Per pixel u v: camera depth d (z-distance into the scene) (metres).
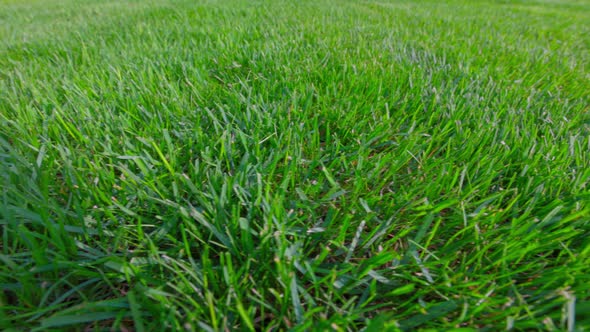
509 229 0.19
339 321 0.14
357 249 0.20
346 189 0.23
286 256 0.17
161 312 0.14
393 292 0.16
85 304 0.14
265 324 0.16
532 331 0.15
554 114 0.33
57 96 0.34
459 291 0.16
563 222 0.19
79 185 0.20
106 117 0.28
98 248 0.19
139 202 0.21
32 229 0.19
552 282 0.16
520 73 0.45
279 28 0.65
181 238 0.19
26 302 0.15
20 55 0.51
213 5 0.98
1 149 0.24
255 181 0.23
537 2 1.69
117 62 0.44
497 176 0.24
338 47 0.52
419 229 0.19
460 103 0.33
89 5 1.14
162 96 0.33
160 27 0.67
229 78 0.41
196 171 0.22
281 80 0.38
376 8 1.04
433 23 0.80
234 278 0.15
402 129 0.30
